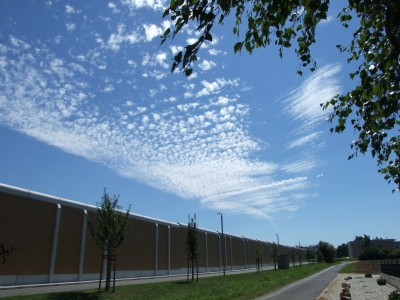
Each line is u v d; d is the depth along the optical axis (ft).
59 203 85.81
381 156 22.56
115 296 59.67
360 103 18.62
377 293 67.15
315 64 18.25
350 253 556.10
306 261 414.21
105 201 68.69
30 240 76.84
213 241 185.57
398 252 329.31
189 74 12.12
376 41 17.72
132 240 114.01
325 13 14.43
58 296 54.39
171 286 83.51
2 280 69.62
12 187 74.84
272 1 12.98
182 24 12.00
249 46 15.57
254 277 120.26
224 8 11.34
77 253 88.89
